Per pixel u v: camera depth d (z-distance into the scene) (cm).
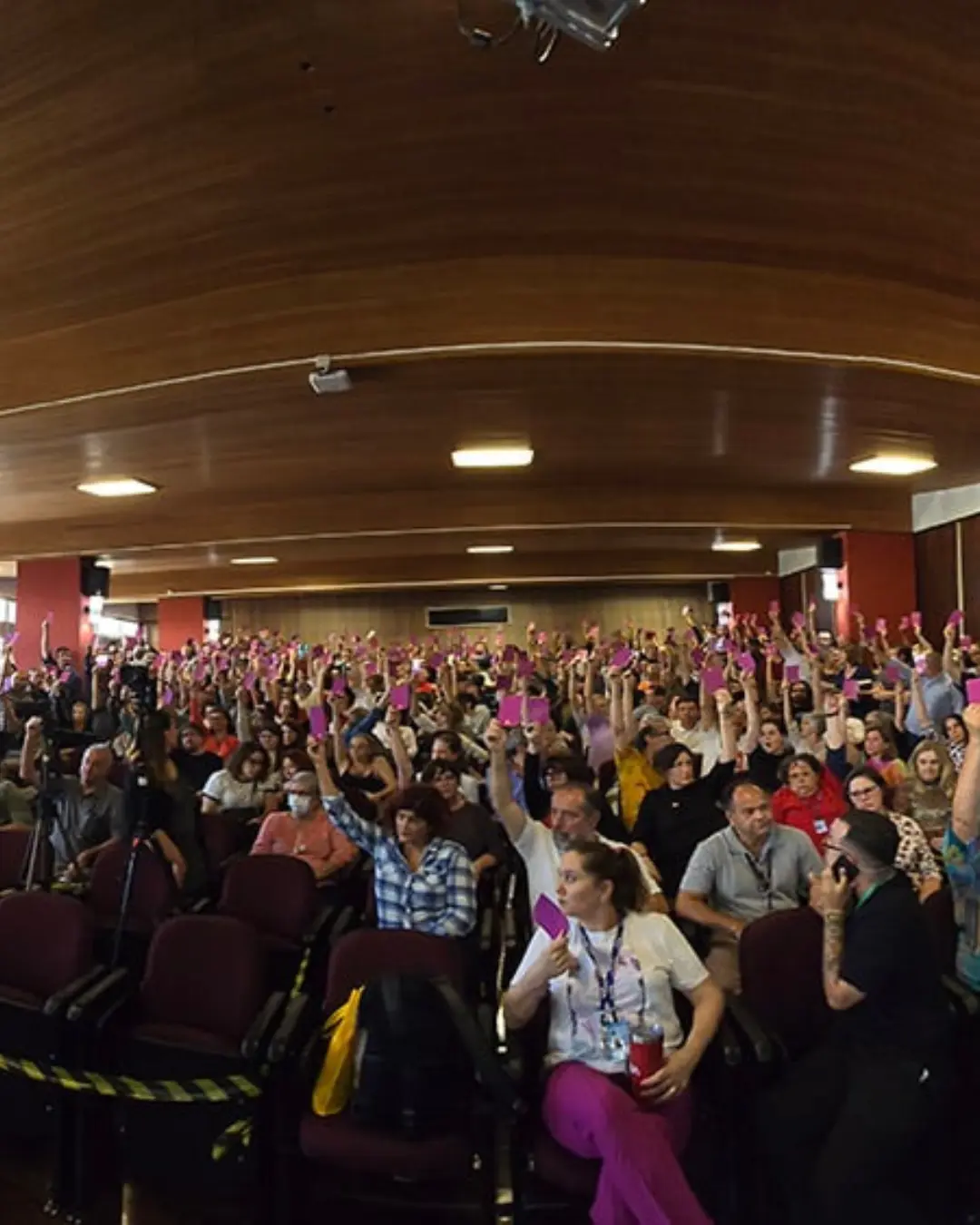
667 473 834
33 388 532
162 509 979
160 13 303
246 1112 259
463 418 605
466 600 1898
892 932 240
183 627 1856
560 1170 224
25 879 411
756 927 280
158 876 397
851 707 692
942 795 423
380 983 249
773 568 1547
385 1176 242
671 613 1856
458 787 456
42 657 1051
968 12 305
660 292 462
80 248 446
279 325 476
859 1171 223
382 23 309
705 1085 264
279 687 787
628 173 396
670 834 418
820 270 481
